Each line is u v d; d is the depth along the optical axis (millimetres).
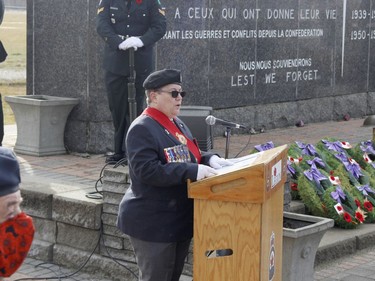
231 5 13586
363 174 10172
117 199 7898
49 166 10461
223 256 5516
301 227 7000
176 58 12664
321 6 15703
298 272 6906
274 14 14531
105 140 11375
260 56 14305
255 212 5398
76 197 8258
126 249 7914
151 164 5699
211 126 8391
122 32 9883
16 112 11367
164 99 5902
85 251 8195
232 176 5387
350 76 16719
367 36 17141
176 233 5875
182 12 12664
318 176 9344
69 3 11414
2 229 3572
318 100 15844
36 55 11875
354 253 8789
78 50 11391
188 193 5535
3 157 3551
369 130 14867
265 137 13688
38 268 8266
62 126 11375
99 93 11281
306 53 15414
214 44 13336
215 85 13438
